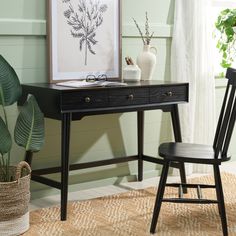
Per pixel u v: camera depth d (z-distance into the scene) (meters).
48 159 4.73
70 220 4.21
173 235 3.97
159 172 5.32
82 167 4.69
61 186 4.22
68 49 4.67
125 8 4.99
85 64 4.77
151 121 5.25
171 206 4.46
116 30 4.91
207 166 5.39
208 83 5.36
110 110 4.37
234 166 5.62
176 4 5.19
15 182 3.89
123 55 5.02
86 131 4.89
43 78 4.62
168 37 5.25
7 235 3.91
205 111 5.38
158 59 5.22
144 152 5.25
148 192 4.80
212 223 4.16
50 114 4.24
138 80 4.80
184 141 5.27
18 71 4.51
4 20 4.39
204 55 5.32
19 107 4.54
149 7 5.11
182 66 5.21
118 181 5.09
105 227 4.09
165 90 4.62
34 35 4.54
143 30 5.09
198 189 4.12
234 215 4.31
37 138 4.02
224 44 5.57
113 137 5.05
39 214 4.31
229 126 3.93
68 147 4.19
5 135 3.97
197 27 5.24
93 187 4.96
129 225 4.12
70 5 4.65
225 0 5.73
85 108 4.23
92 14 4.77
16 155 4.57
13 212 3.91
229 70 4.16
